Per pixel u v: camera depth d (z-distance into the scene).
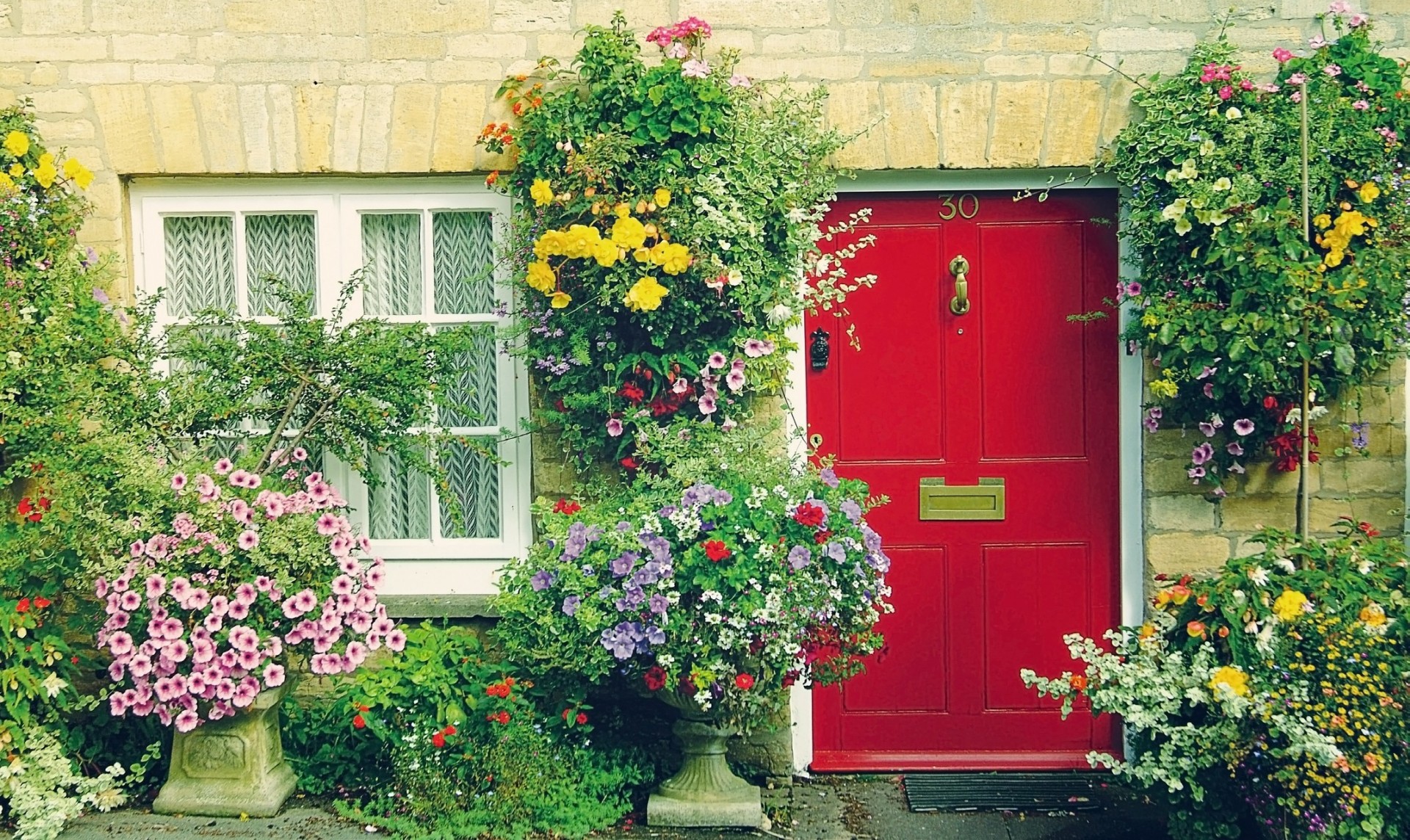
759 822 4.75
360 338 5.11
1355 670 4.05
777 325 5.08
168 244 5.51
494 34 5.25
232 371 5.11
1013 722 5.43
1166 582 4.82
